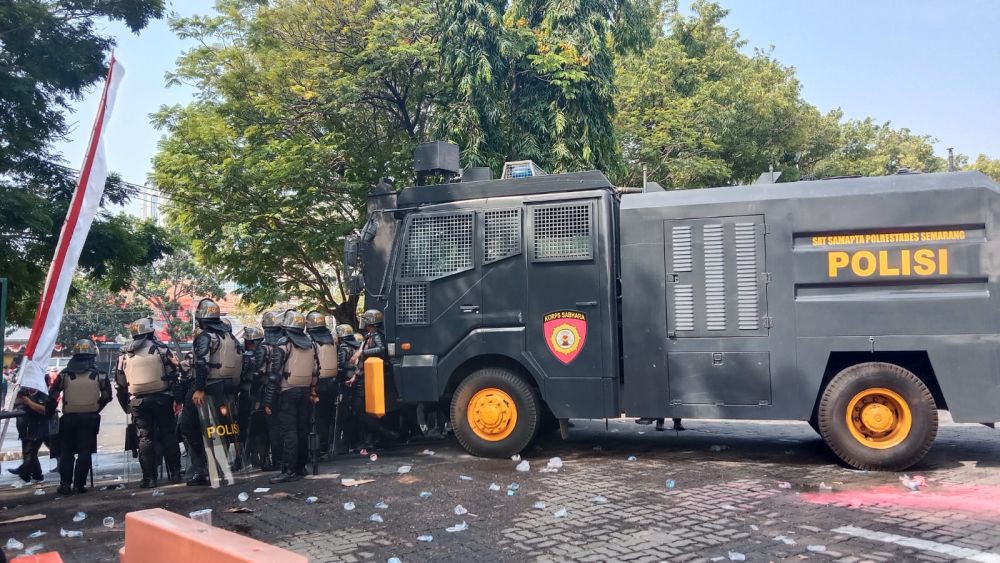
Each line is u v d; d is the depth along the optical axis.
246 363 8.29
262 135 14.63
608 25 15.64
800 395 7.26
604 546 4.82
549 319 8.02
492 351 8.19
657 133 19.78
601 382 7.80
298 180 13.91
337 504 6.33
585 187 8.07
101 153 6.21
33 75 10.20
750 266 7.46
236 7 15.77
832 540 4.79
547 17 15.28
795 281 7.34
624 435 10.21
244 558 2.13
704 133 20.50
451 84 14.74
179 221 15.16
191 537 2.43
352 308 16.36
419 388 8.46
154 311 47.84
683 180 20.42
